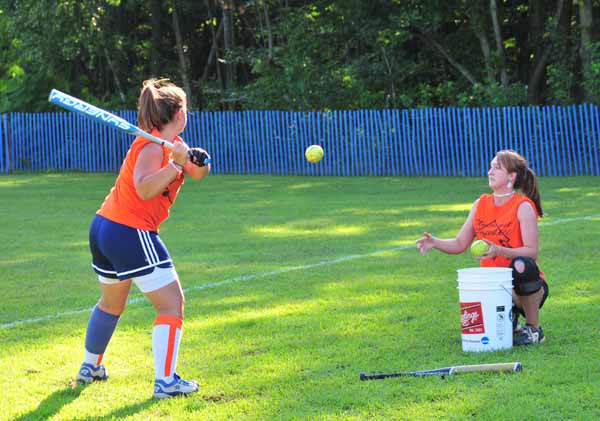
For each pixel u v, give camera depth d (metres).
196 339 14.29
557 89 55.66
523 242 13.51
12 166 61.00
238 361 12.83
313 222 29.20
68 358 13.49
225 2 68.19
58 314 16.70
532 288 13.11
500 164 13.67
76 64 73.69
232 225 28.94
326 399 10.83
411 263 20.94
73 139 60.31
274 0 69.06
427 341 13.67
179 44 71.31
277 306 16.67
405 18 59.34
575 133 48.41
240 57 65.12
